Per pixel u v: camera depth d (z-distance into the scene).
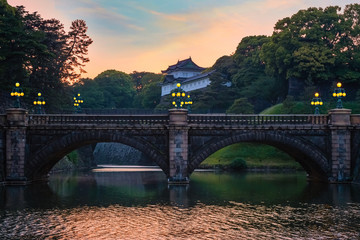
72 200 39.62
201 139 52.38
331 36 96.12
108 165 117.31
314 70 93.00
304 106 88.00
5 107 66.94
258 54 113.31
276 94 107.31
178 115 51.38
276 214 32.47
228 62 130.75
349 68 98.69
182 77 161.62
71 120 52.41
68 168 86.31
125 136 51.66
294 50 98.06
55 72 85.06
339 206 36.00
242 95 110.75
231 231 27.06
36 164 51.22
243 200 39.34
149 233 26.59
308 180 58.78
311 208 35.03
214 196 42.19
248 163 81.19
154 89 167.88
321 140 53.50
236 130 52.53
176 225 28.75
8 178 50.25
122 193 44.94
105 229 27.64
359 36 99.31
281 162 80.69
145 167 103.50
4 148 50.34
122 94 174.62
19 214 32.38
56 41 90.56
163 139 52.09
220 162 83.00
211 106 108.81
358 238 25.28
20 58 67.25
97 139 52.12
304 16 99.12
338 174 52.66
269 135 52.84
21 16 79.25
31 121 52.03
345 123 52.72
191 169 51.81
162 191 46.28
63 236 25.84
